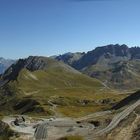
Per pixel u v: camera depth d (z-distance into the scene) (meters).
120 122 153.50
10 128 184.25
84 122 177.62
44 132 164.25
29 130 175.62
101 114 199.00
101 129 149.50
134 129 136.75
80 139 138.25
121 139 130.25
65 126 175.00
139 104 179.12
